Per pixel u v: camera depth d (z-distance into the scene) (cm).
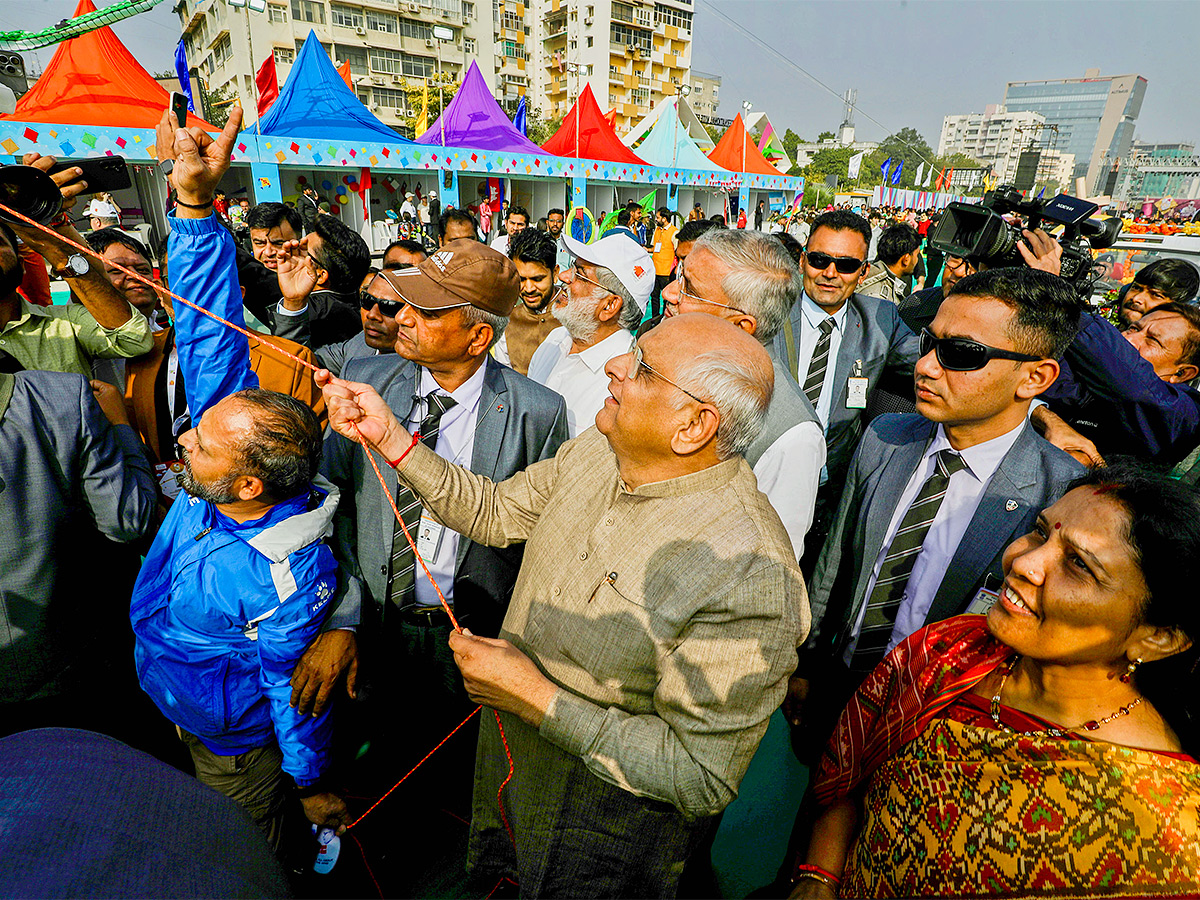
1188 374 231
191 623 145
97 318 206
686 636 110
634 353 115
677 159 2155
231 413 132
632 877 129
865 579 171
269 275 367
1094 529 83
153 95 1041
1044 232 205
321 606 150
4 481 143
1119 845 76
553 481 148
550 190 1953
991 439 150
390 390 200
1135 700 88
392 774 203
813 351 279
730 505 115
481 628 197
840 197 4178
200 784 57
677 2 5694
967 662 104
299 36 3816
